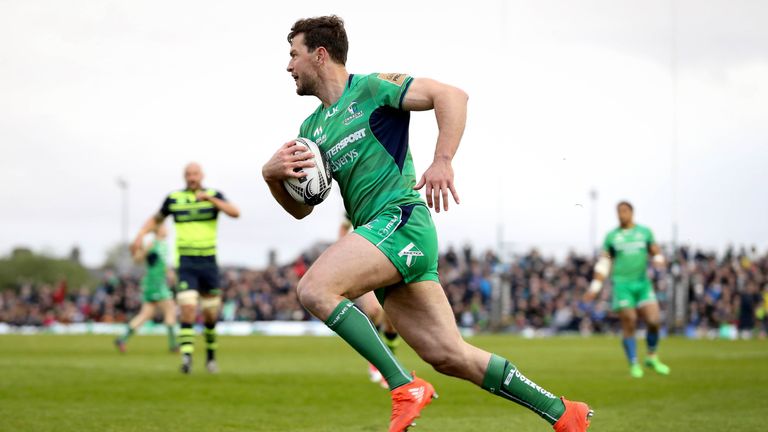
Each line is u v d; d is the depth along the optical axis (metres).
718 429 16.36
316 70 12.73
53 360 34.06
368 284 11.84
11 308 86.31
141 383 24.55
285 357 37.03
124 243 133.75
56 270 146.25
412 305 12.20
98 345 46.72
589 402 20.84
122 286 84.81
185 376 26.92
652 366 30.28
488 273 80.69
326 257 11.88
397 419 11.73
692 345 49.81
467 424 17.17
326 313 11.66
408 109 12.08
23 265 145.25
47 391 22.42
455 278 81.06
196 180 28.62
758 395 22.23
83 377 26.28
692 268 75.38
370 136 12.26
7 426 16.44
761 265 77.56
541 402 12.31
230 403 20.44
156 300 40.28
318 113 12.95
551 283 78.50
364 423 17.41
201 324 76.88
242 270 92.25
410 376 11.88
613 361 35.59
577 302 74.31
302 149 12.51
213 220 28.80
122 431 16.02
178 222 28.56
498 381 12.21
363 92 12.34
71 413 18.34
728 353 41.28
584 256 79.62
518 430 16.45
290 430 16.41
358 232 11.98
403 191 12.22
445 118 11.69
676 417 18.03
